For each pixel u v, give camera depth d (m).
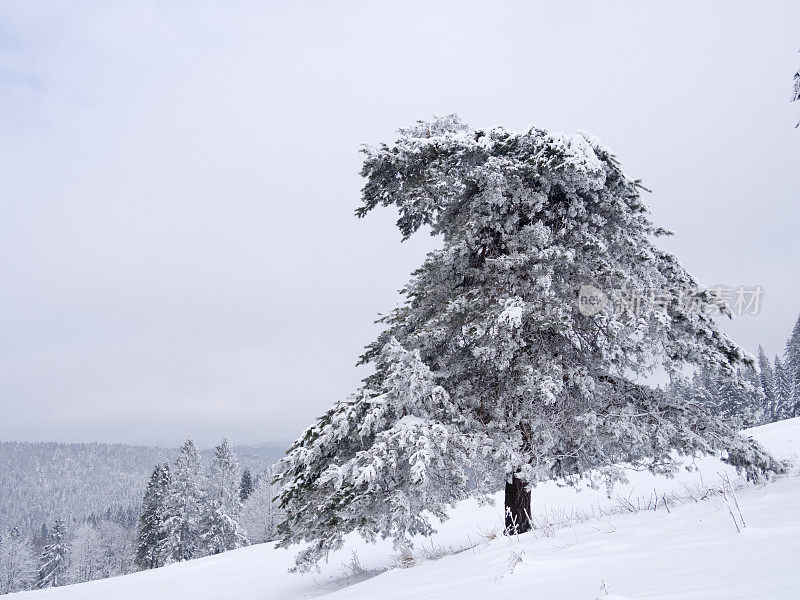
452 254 9.95
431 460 8.36
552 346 10.01
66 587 19.58
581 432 9.61
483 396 10.05
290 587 12.52
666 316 9.05
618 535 5.03
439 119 11.23
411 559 7.74
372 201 11.45
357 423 9.18
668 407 9.88
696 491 8.65
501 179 9.66
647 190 10.28
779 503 4.75
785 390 61.53
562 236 9.98
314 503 8.88
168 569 21.30
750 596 2.09
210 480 55.06
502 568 4.59
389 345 9.18
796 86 8.65
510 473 9.36
